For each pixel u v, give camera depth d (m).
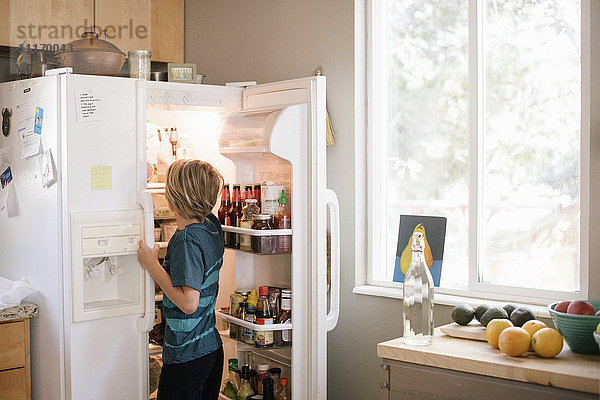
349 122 3.27
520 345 2.12
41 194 2.83
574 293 2.62
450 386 2.19
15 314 2.81
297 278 2.86
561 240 2.71
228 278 3.46
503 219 2.88
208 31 4.00
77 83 2.69
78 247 2.68
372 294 3.15
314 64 3.42
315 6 3.40
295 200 2.84
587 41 2.56
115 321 2.79
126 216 2.79
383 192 3.30
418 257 2.35
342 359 3.32
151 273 2.75
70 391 2.70
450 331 2.44
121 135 2.79
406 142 3.22
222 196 3.17
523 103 2.82
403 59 3.22
